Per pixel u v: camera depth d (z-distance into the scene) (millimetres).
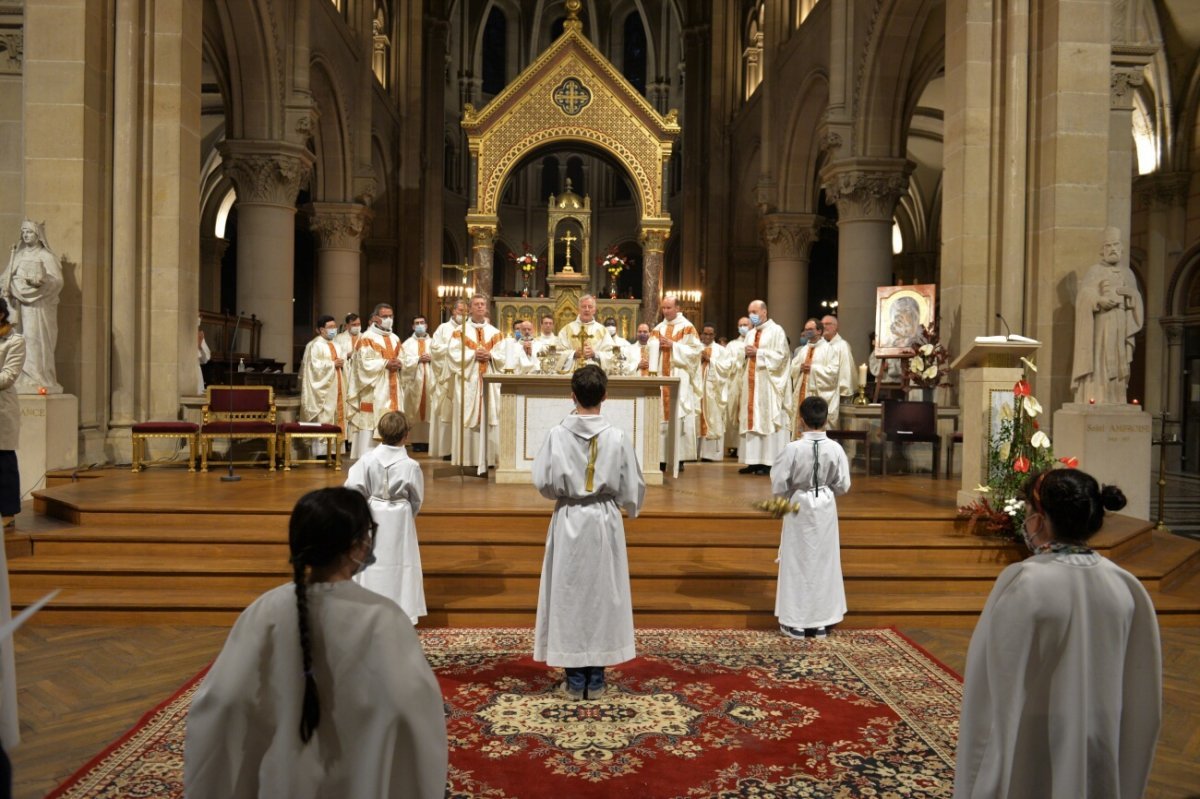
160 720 4320
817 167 22188
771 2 20469
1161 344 17547
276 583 6418
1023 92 9914
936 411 10367
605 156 20000
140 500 7512
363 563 2262
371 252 24219
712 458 12172
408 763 2049
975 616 6320
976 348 7586
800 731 4328
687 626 6176
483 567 6586
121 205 9984
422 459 11500
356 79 19422
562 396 8969
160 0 10180
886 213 15281
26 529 6949
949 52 10531
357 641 2062
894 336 11602
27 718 4395
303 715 2004
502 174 18984
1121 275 8844
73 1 9422
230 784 2021
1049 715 2461
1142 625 2514
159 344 10234
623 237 36469
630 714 4531
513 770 3863
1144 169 17906
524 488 8641
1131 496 8656
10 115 9945
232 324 16656
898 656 5543
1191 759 4129
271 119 14227
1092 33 9516
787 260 20328
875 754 4066
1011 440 7410
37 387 8875
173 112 10227
